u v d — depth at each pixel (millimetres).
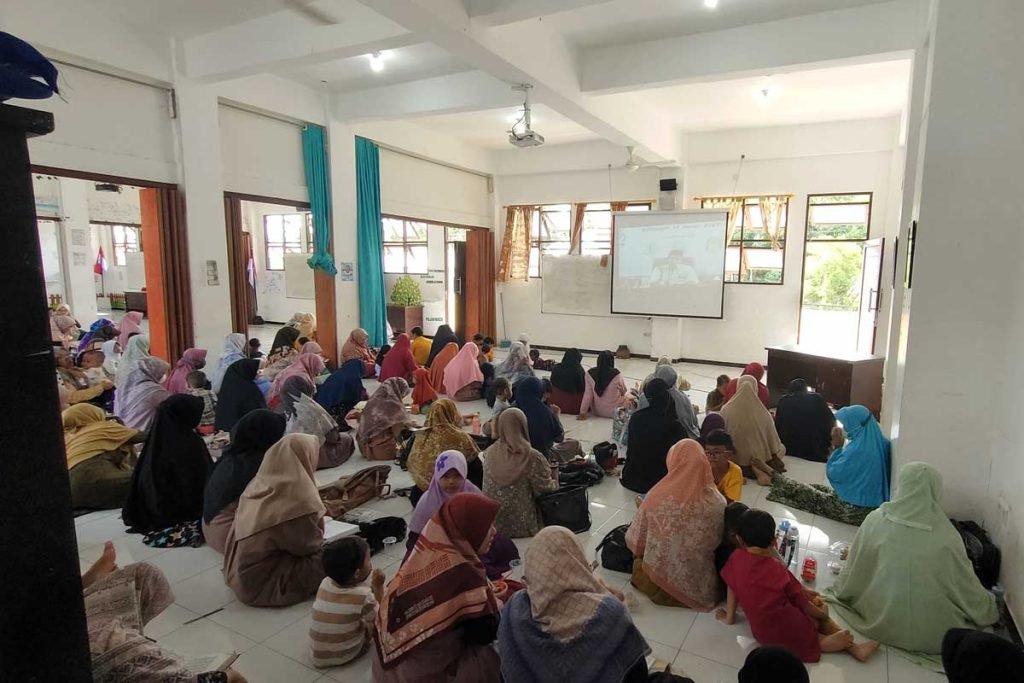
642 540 2418
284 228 12391
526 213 9805
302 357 5273
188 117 5285
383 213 7816
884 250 6715
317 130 6676
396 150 7891
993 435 2725
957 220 2760
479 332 10000
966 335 2783
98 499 3242
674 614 2287
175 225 5301
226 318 5746
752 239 8141
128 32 4789
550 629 1438
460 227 9492
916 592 2084
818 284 7828
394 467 3939
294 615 2283
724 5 4320
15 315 729
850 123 7262
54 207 8477
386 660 1609
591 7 4348
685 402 4176
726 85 5969
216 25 4852
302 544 2369
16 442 743
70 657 831
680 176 8289
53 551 796
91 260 8922
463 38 3854
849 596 2309
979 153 2707
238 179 5980
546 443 3869
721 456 3129
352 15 4332
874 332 6316
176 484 3035
